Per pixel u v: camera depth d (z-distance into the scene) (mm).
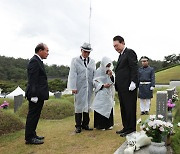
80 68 6754
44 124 8242
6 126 6977
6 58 64625
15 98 11227
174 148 4930
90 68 6895
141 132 5207
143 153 4723
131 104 6070
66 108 9750
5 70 61125
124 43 6301
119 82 6168
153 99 14445
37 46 5750
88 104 6801
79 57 6840
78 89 6762
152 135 4508
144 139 5016
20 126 7387
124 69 6148
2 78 59062
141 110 9703
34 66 5559
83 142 5840
